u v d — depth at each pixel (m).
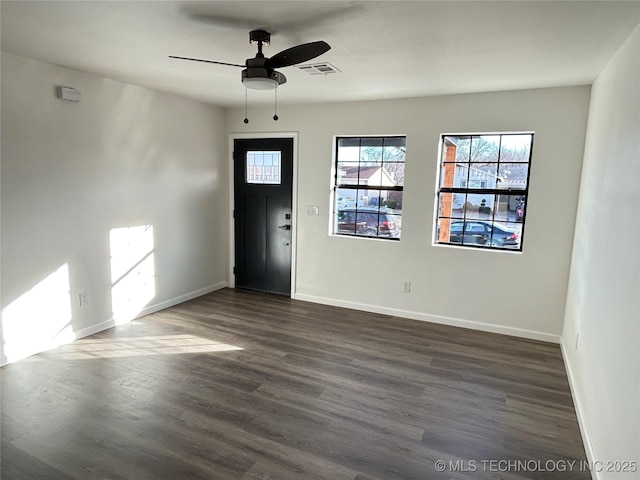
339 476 2.12
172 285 4.80
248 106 5.06
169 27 2.43
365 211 4.75
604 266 2.37
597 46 2.50
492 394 2.98
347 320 4.47
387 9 2.09
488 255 4.13
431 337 4.03
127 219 4.13
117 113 3.90
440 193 4.34
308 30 2.42
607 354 2.13
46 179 3.36
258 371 3.24
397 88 3.85
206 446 2.32
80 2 2.09
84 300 3.78
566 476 2.17
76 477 2.06
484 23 2.24
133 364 3.30
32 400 2.74
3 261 3.13
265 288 5.47
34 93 3.21
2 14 2.25
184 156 4.75
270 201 5.25
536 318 4.00
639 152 1.86
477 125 4.02
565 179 3.74
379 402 2.83
